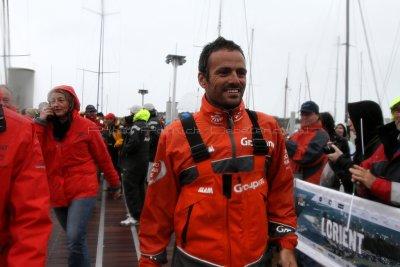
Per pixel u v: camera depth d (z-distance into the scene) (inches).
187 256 74.4
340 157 129.4
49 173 149.3
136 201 269.4
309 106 168.7
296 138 171.0
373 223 96.0
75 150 149.5
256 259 74.0
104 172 163.8
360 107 123.6
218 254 72.0
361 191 104.6
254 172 75.1
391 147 100.4
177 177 77.2
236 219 72.5
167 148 76.5
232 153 73.6
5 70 174.6
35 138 75.1
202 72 78.7
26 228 71.4
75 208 148.6
